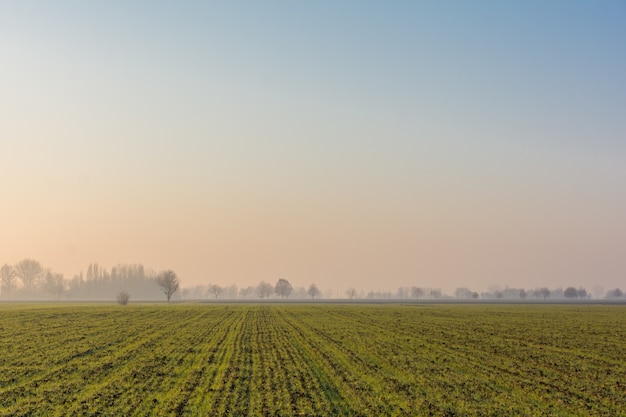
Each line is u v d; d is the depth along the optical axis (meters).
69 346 53.56
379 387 33.16
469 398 30.69
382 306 161.88
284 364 41.72
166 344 55.81
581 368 41.53
